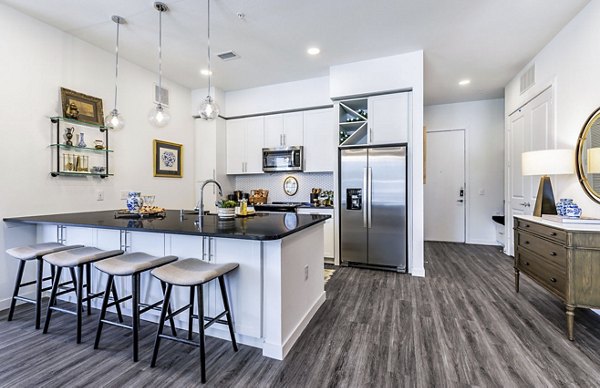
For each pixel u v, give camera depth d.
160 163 4.32
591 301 2.07
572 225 2.23
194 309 2.21
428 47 3.49
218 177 4.96
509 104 4.55
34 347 2.02
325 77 4.46
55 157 3.03
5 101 2.64
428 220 5.93
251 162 5.02
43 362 1.85
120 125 2.92
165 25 3.00
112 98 3.62
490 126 5.48
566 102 2.96
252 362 1.85
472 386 1.62
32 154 2.84
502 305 2.72
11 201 2.69
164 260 2.08
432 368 1.78
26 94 2.79
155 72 4.23
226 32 3.15
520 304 2.74
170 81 4.53
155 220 2.48
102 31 3.11
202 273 1.73
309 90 4.56
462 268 3.97
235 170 5.12
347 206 4.15
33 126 2.85
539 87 3.54
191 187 4.93
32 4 2.63
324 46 3.47
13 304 2.43
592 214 2.59
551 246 2.37
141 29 3.08
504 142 5.09
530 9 2.72
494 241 5.48
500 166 5.44
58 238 2.78
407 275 3.70
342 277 3.63
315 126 4.62
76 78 3.22
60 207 3.08
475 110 5.57
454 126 5.70
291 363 1.84
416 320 2.42
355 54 3.69
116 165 3.68
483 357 1.89
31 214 2.83
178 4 2.65
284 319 1.96
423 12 2.78
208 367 1.79
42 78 2.91
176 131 4.64
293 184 5.14
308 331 2.25
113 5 2.65
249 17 2.87
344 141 4.16
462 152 5.68
